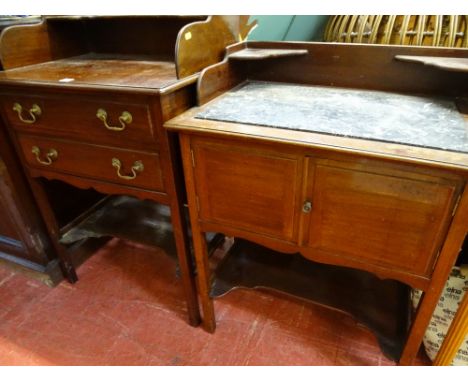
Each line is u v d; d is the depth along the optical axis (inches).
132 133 36.6
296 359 46.9
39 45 46.8
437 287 31.4
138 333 51.2
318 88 43.1
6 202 52.6
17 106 41.1
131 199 64.1
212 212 38.3
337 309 43.1
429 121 31.4
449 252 29.1
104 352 48.7
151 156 37.4
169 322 52.7
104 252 67.1
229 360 47.1
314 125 31.0
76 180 45.1
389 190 28.4
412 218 28.9
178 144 37.4
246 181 34.0
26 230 54.9
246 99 39.2
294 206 33.2
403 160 25.5
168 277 61.0
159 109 33.6
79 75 39.4
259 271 49.1
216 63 40.9
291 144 28.8
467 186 25.6
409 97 38.6
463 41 43.4
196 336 50.4
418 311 33.9
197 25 36.3
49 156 43.9
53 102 38.9
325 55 42.0
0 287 59.9
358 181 29.2
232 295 56.6
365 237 31.9
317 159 29.5
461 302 35.1
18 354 48.8
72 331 51.8
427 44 45.0
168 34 47.4
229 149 32.8
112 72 40.5
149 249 67.5
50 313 54.8
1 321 53.7
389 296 44.3
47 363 47.5
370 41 48.1
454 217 27.3
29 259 59.7
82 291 58.6
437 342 42.8
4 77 39.9
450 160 24.8
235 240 54.8
